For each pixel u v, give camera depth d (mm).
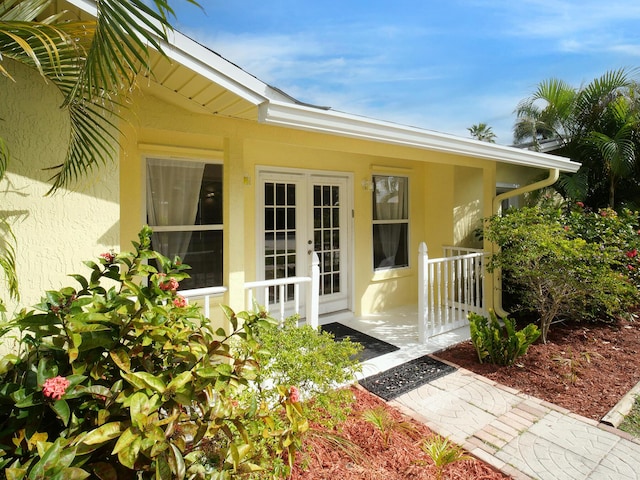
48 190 2119
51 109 2125
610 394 3451
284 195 5340
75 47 1601
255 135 3309
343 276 5992
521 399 3365
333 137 3787
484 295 5715
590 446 2689
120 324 1544
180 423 1457
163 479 1244
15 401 1312
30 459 1201
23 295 2062
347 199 5930
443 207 6668
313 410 2557
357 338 4934
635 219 5629
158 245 4191
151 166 4117
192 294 3105
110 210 2363
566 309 5070
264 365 2398
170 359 1624
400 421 2973
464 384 3646
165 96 2736
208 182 4461
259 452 1795
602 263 4613
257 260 5051
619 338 4922
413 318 5875
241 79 2463
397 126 3674
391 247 6617
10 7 1604
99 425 1336
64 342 1486
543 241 4484
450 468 2438
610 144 6391
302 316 5547
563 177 6906
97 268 1750
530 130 7340
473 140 4359
